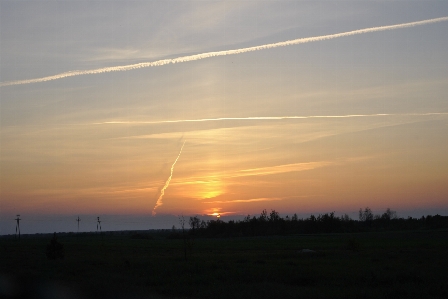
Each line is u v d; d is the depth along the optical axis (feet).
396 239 329.31
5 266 131.95
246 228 576.61
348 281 88.53
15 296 74.90
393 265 117.91
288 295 69.97
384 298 68.23
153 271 113.70
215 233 577.02
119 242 427.33
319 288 78.95
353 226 591.37
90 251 250.37
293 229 578.25
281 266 122.01
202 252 223.51
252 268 116.78
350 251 197.47
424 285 79.56
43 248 300.40
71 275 102.47
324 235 483.92
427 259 141.18
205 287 82.94
